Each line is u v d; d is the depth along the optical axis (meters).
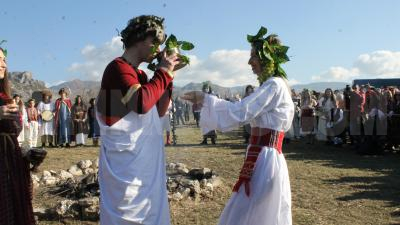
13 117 3.51
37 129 15.16
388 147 13.01
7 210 3.44
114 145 2.74
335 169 9.77
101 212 2.79
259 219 3.62
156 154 2.83
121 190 2.71
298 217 6.11
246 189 3.65
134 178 2.72
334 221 5.96
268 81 3.69
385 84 21.11
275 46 3.86
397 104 12.78
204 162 10.62
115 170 2.74
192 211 6.31
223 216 3.78
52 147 15.41
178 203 6.59
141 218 2.74
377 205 6.74
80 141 15.73
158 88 2.77
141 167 2.75
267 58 3.78
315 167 10.02
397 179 8.66
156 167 2.82
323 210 6.47
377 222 5.93
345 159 11.38
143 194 2.74
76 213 5.95
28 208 3.62
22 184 3.57
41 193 7.23
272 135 3.69
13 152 3.54
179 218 5.98
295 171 9.48
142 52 2.92
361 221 5.97
